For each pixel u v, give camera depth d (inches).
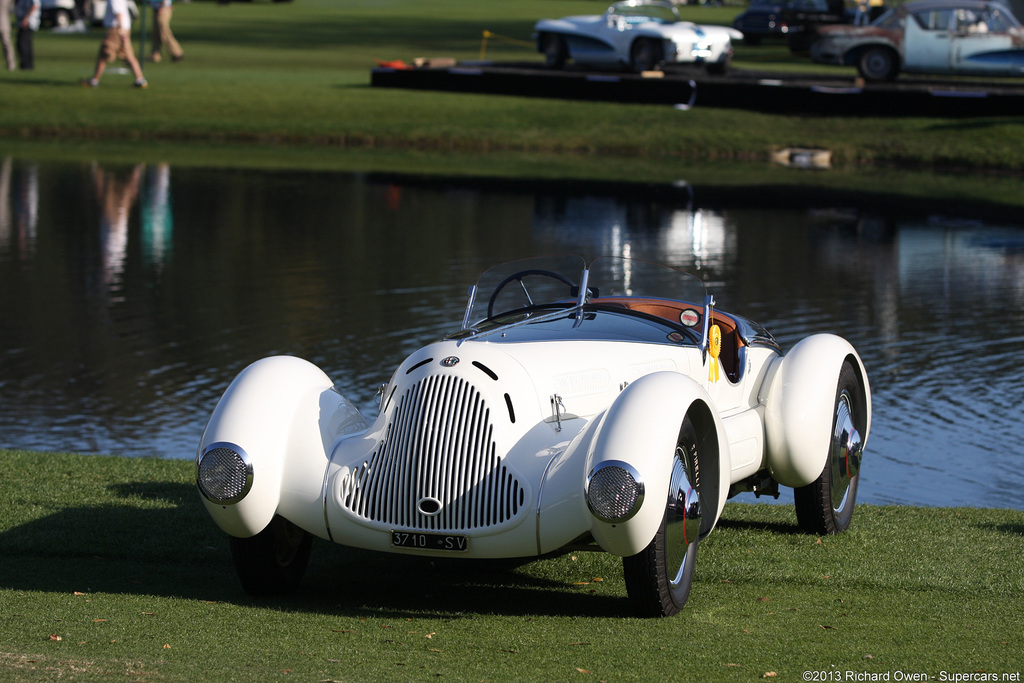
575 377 773.9
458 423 712.4
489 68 5369.1
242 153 4180.6
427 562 842.2
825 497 908.6
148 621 663.1
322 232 2773.1
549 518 685.9
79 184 3383.4
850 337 1851.6
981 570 810.8
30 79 5236.2
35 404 1494.8
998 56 4547.2
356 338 1836.9
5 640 613.0
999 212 3132.4
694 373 856.3
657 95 4753.9
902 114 4468.5
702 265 2388.0
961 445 1354.6
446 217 2960.1
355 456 724.7
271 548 734.5
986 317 2001.7
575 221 2896.2
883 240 2719.0
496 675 590.2
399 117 4699.8
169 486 1031.6
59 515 919.0
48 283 2218.3
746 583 783.1
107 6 5009.8
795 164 4082.2
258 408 725.9
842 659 628.1
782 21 7062.0
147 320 1955.0
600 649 637.3
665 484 666.2
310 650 621.0
